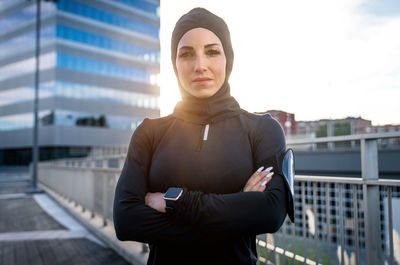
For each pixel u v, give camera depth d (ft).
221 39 3.58
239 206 3.11
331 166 33.40
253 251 3.59
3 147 127.24
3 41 130.00
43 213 23.73
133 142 3.77
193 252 3.30
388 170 28.84
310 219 9.78
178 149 3.47
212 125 3.52
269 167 3.38
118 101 124.36
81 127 114.11
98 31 121.08
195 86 3.49
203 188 3.33
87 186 20.18
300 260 7.11
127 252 12.27
